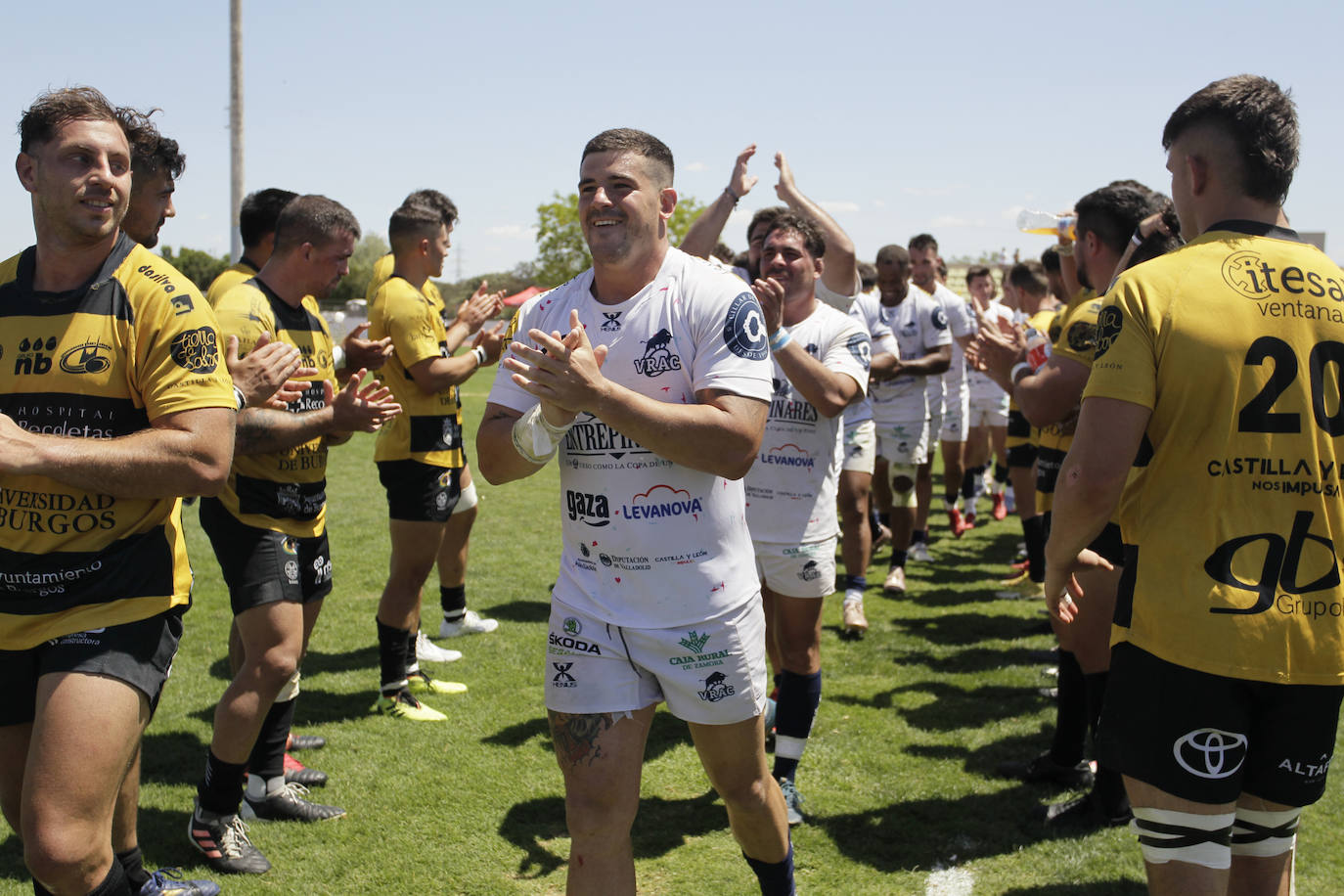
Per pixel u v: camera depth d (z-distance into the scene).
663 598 2.37
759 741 2.52
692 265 2.42
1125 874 3.20
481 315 4.98
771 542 3.55
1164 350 2.07
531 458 2.30
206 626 5.93
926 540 8.23
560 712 2.40
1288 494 2.03
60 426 2.27
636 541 2.36
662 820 3.62
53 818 2.07
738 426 2.25
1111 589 3.40
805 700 3.60
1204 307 2.06
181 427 2.25
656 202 2.37
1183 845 2.08
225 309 3.37
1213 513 2.05
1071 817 3.58
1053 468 4.31
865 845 3.42
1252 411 2.03
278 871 3.23
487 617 6.30
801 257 3.74
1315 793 2.12
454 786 3.86
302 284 3.61
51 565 2.23
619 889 2.34
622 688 2.38
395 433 4.57
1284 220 2.22
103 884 2.14
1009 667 5.36
